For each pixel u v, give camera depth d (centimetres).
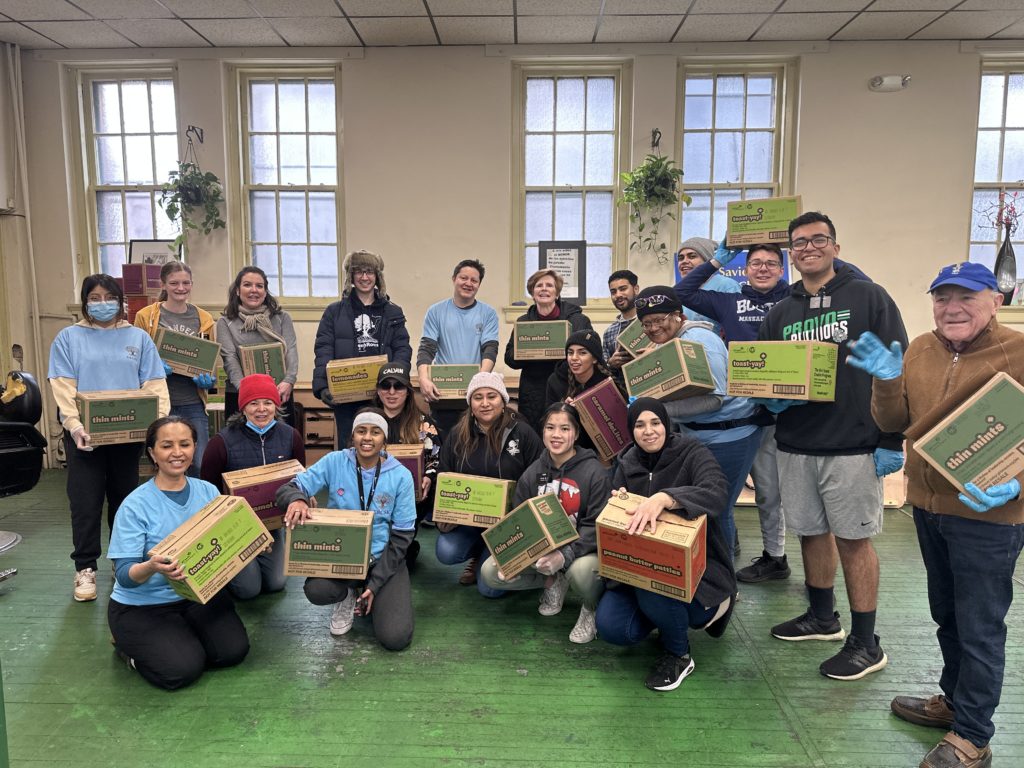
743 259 364
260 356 309
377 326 329
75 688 195
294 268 486
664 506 188
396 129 457
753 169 468
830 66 441
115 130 479
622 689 196
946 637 167
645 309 227
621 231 473
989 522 144
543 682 200
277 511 242
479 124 455
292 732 174
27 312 472
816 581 221
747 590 270
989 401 137
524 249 481
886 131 445
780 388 192
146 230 486
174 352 288
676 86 452
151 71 468
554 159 474
